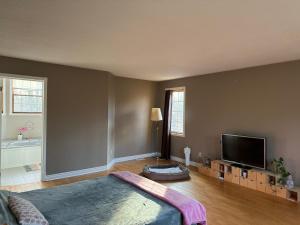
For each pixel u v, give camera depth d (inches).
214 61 161.6
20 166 216.7
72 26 98.3
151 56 149.7
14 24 96.7
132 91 252.5
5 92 224.7
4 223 62.9
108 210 81.9
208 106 214.8
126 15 86.1
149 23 93.7
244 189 165.0
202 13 83.5
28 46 129.3
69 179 179.6
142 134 263.9
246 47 125.8
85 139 195.2
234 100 192.1
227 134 191.3
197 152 226.1
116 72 215.5
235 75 191.5
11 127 229.9
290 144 156.3
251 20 89.4
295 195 145.6
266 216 123.7
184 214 83.1
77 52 141.9
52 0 75.1
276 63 164.1
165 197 92.3
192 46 125.3
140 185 105.4
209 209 131.6
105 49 134.1
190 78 234.1
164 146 258.2
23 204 74.3
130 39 115.0
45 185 165.8
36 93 244.2
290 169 156.4
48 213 78.7
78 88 189.8
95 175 191.6
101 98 204.1
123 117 245.9
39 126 246.4
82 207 84.0
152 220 75.7
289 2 74.4
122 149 246.5
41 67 170.6
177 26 96.4
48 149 176.1
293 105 154.9
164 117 259.6
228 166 184.2
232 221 117.7
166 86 263.9
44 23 95.5
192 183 177.5
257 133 175.6
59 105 180.1
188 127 236.1
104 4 77.4
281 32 102.3
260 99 173.8
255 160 170.2
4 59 154.8
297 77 152.9
